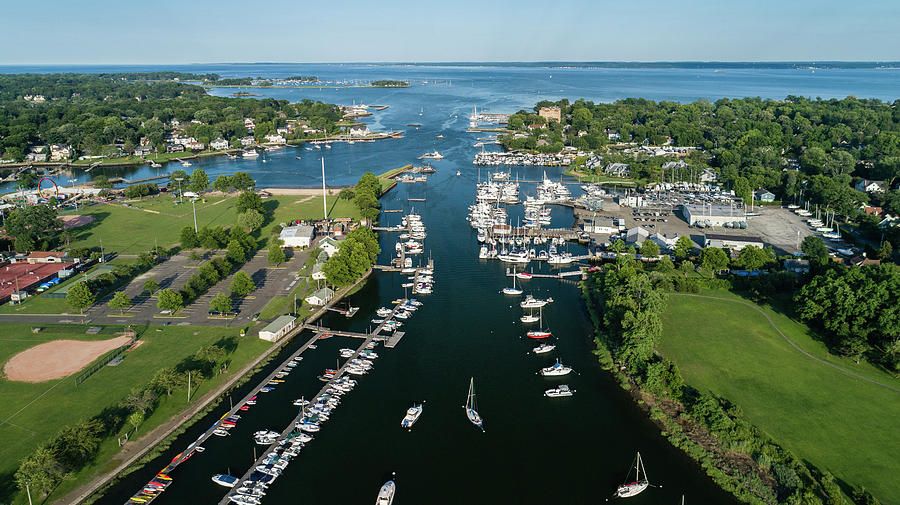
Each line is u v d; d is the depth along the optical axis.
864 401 133.88
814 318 166.62
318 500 110.50
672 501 110.75
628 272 190.88
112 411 130.88
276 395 143.00
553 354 165.50
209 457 121.06
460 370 157.12
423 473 118.44
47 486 105.12
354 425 133.38
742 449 120.75
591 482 116.06
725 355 155.12
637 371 149.25
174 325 174.25
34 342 162.12
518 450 125.44
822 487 107.50
